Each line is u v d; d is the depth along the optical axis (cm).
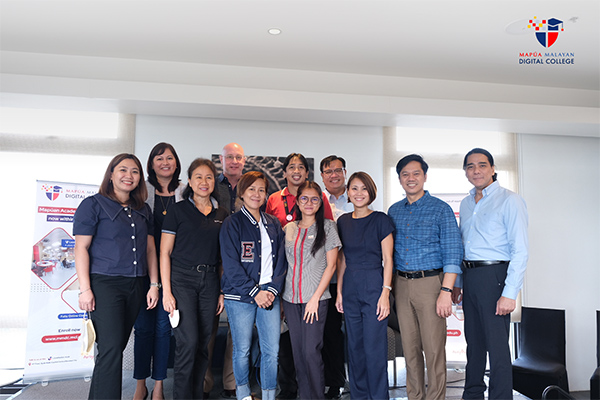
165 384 402
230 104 455
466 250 338
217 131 532
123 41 409
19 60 431
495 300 323
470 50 422
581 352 566
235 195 436
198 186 323
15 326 503
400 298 336
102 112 507
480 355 337
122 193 314
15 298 505
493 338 321
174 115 499
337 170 416
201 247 321
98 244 300
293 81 473
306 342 322
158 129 522
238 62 456
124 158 310
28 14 360
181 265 319
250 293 313
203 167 327
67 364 411
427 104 485
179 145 525
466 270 337
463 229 345
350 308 332
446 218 328
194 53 435
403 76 489
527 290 564
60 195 411
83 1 340
